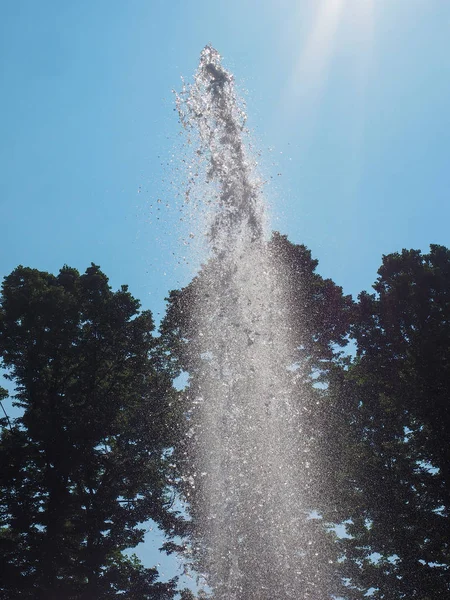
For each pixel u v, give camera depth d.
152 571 29.64
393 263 32.06
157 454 31.64
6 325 33.91
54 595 28.73
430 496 27.33
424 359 28.39
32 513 30.06
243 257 22.66
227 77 20.09
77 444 31.92
